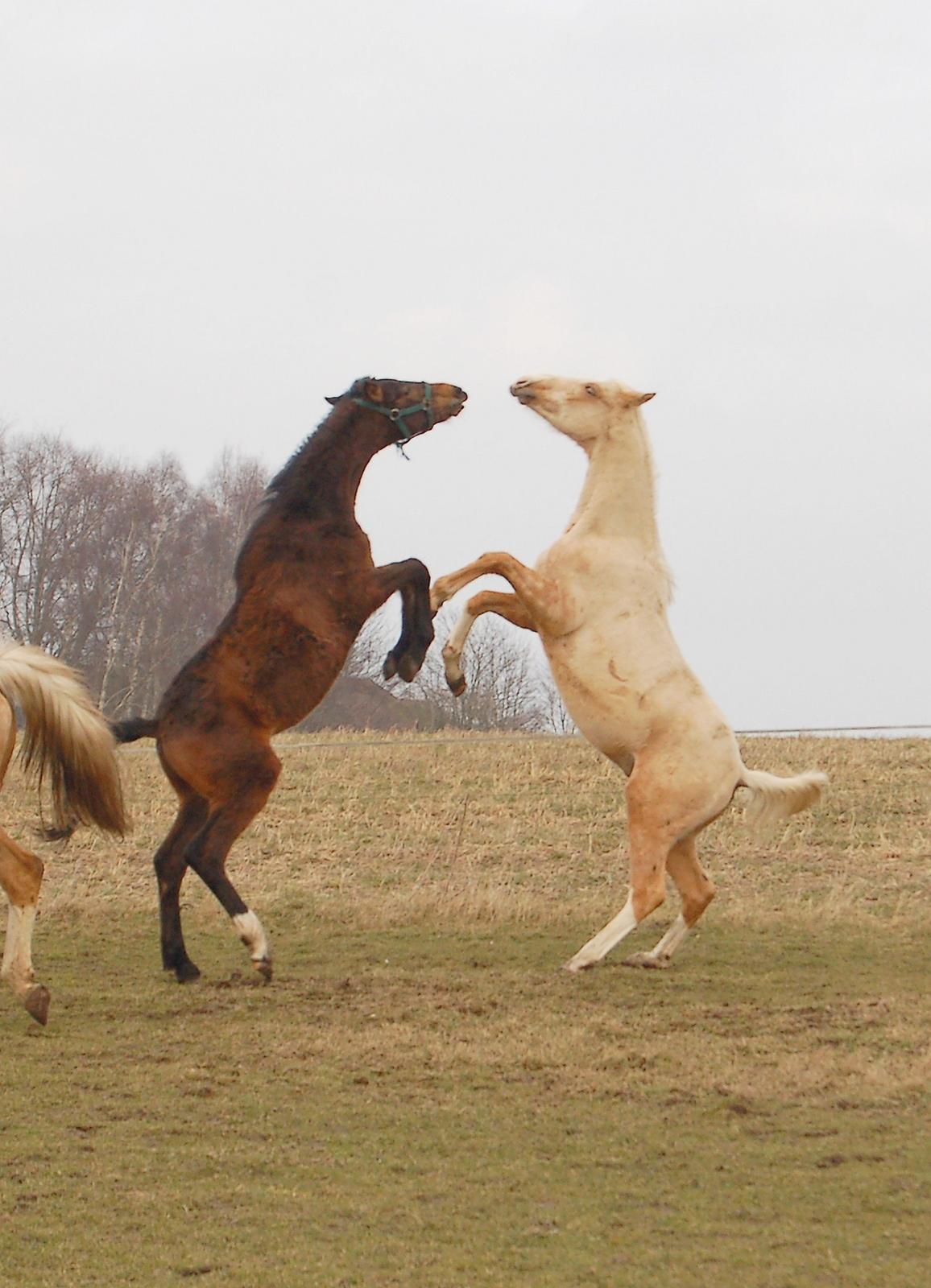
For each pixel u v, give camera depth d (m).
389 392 10.92
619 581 10.98
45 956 11.52
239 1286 5.25
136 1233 5.72
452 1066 8.07
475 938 12.48
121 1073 7.89
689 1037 8.68
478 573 10.79
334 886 15.91
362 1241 5.65
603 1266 5.40
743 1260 5.44
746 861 17.03
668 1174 6.36
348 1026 8.93
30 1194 6.11
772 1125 7.02
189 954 11.77
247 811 10.19
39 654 9.59
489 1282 5.27
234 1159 6.54
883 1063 8.01
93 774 9.50
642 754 10.89
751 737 27.95
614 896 15.26
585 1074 7.89
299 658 10.30
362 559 10.66
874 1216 5.85
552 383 11.18
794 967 11.04
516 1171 6.41
